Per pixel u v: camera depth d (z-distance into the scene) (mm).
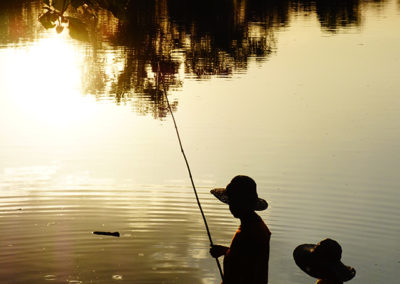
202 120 14531
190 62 20656
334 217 9469
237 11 32781
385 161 11695
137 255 8523
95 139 13430
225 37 25062
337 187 10547
